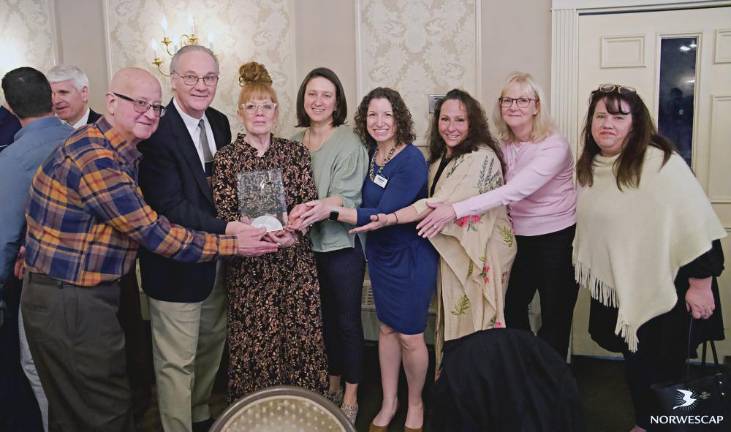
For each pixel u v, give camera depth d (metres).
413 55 3.48
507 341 1.49
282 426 1.46
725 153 3.21
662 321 2.26
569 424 1.46
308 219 2.33
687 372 2.17
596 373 3.29
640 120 2.23
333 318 2.81
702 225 2.13
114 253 2.06
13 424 2.56
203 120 2.48
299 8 3.61
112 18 3.86
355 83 3.58
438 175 2.62
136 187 2.03
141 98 1.96
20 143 2.28
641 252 2.22
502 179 2.58
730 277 3.27
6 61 4.05
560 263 2.65
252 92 2.34
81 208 1.97
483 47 3.37
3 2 4.00
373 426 2.70
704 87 3.19
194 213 2.25
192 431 2.70
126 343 3.02
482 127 2.56
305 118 2.74
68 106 3.05
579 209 2.45
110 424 2.15
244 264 2.40
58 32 3.95
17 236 2.25
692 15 3.14
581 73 3.31
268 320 2.42
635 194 2.23
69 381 2.09
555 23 3.25
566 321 2.72
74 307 2.01
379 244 2.57
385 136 2.52
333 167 2.60
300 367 2.50
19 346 2.54
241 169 2.37
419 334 2.57
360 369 2.78
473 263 2.53
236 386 2.47
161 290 2.33
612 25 3.24
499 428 1.45
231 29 3.71
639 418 2.40
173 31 3.78
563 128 3.31
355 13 3.51
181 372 2.39
